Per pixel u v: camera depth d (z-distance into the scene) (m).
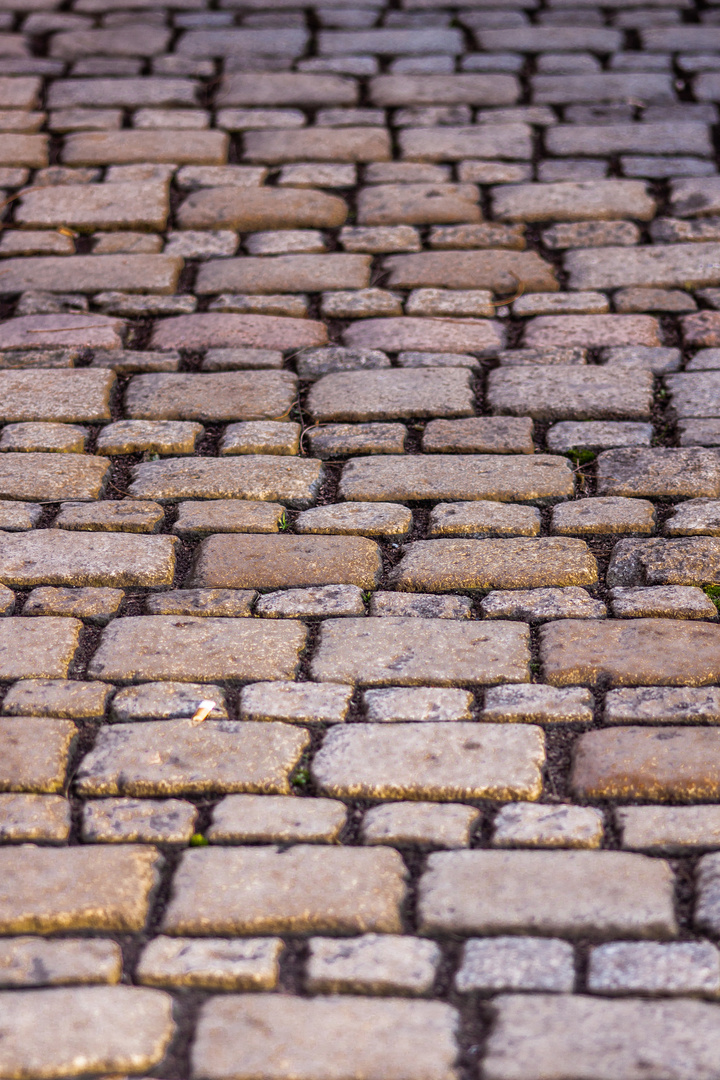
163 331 4.25
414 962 2.13
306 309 4.36
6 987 2.10
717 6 6.59
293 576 3.13
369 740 2.61
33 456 3.62
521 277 4.48
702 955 2.11
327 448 3.64
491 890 2.26
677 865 2.30
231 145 5.46
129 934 2.21
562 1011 2.03
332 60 6.15
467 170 5.19
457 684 2.76
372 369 4.02
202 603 3.05
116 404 3.89
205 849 2.37
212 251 4.71
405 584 3.10
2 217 4.95
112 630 2.96
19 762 2.57
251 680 2.80
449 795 2.47
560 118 5.57
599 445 3.60
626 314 4.26
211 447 3.69
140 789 2.50
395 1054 1.97
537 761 2.54
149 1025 2.03
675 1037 1.98
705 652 2.81
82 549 3.23
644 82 5.84
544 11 6.61
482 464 3.54
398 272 4.54
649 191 4.97
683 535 3.21
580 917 2.20
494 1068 1.94
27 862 2.33
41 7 6.79
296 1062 1.96
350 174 5.20
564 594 3.04
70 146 5.44
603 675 2.76
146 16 6.67
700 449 3.54
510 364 4.02
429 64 6.09
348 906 2.23
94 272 4.57
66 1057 1.97
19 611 3.03
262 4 6.77
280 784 2.51
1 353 4.12
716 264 4.48
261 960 2.14
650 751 2.55
